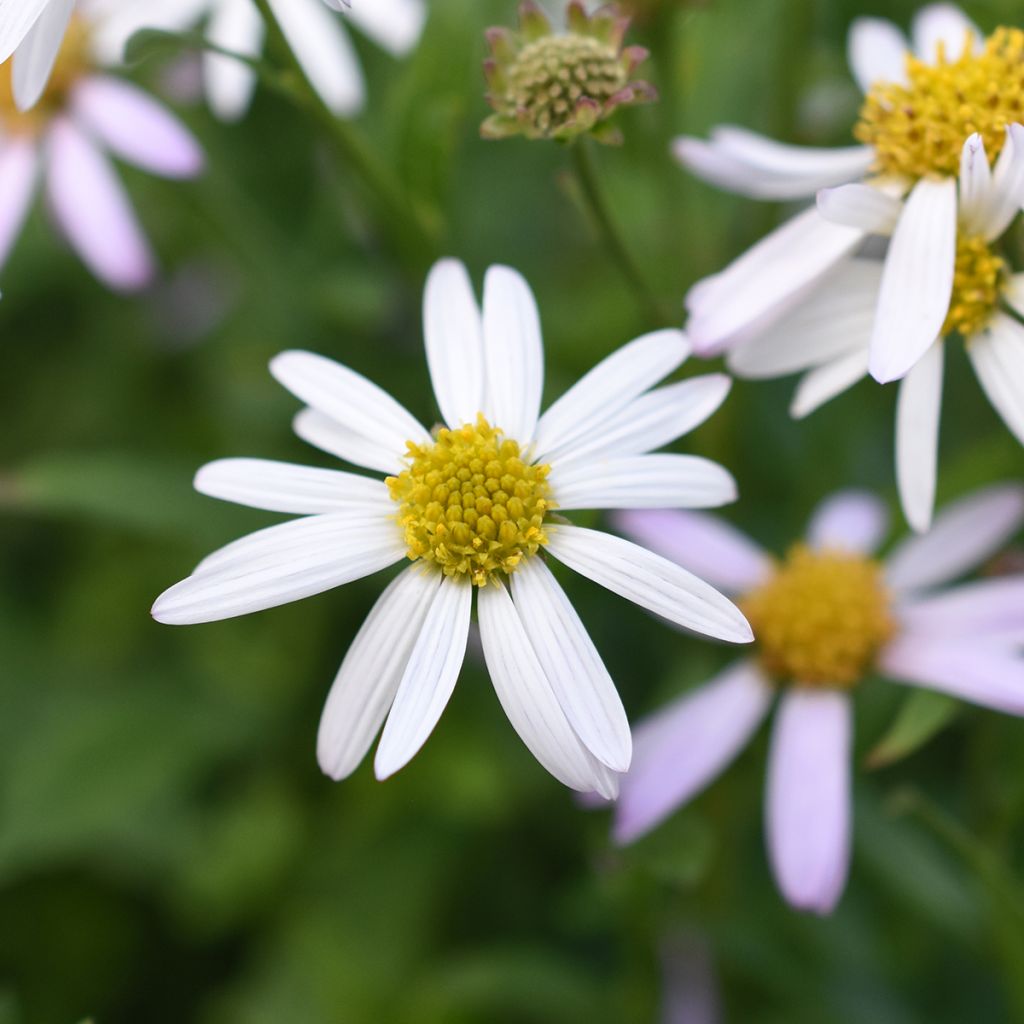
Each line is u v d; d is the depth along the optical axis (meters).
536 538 0.17
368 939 0.21
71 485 0.21
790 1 0.21
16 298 0.26
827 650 0.19
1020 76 0.18
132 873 0.22
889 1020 0.21
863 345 0.18
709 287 0.18
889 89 0.19
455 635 0.17
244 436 0.24
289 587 0.17
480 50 0.22
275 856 0.22
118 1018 0.22
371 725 0.17
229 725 0.23
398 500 0.17
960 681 0.18
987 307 0.18
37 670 0.24
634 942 0.20
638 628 0.22
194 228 0.25
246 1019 0.21
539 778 0.22
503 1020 0.21
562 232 0.25
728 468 0.22
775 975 0.21
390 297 0.22
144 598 0.24
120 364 0.26
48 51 0.17
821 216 0.18
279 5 0.23
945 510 0.20
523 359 0.17
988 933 0.19
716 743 0.19
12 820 0.22
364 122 0.24
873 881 0.21
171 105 0.24
